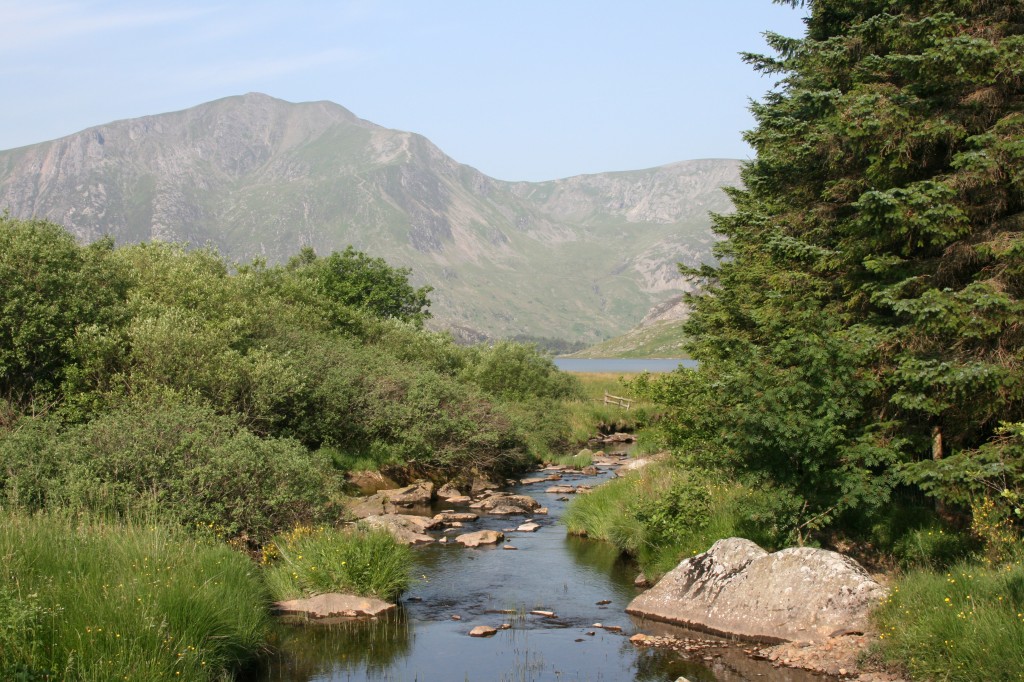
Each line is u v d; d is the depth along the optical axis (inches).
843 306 609.9
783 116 671.8
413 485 953.5
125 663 304.0
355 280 2159.2
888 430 534.6
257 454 604.1
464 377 1594.5
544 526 792.9
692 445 640.4
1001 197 523.5
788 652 401.1
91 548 400.8
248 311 1010.7
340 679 378.3
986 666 327.9
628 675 382.9
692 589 479.8
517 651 419.8
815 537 532.1
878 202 510.3
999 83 533.6
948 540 490.3
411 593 537.6
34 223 812.0
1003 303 465.4
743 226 748.6
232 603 405.4
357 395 1036.5
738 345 668.7
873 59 571.5
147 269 984.3
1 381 724.0
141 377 752.3
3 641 288.8
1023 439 465.7
